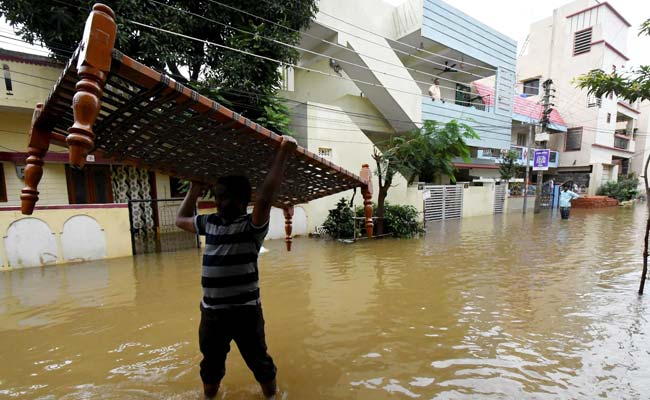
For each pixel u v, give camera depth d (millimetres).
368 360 3166
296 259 7195
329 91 13414
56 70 7957
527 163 17094
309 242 9008
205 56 7984
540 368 3041
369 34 11477
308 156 2400
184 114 1904
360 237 9344
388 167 9578
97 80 1365
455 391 2691
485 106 16734
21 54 7527
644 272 5016
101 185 9523
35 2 6051
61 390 2688
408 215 10242
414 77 15719
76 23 6414
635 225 12766
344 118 10883
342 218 9391
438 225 12766
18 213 6207
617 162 25344
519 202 18203
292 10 8383
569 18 22312
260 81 8359
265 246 8430
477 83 19719
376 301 4742
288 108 9680
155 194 10141
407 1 12648
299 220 9734
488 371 2988
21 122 8297
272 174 2092
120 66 1481
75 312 4324
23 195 2039
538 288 5336
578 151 22656
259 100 8422
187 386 2730
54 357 3217
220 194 2168
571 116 22875
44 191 8695
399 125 13844
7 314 4262
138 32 6383
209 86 7758
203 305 2203
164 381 2807
